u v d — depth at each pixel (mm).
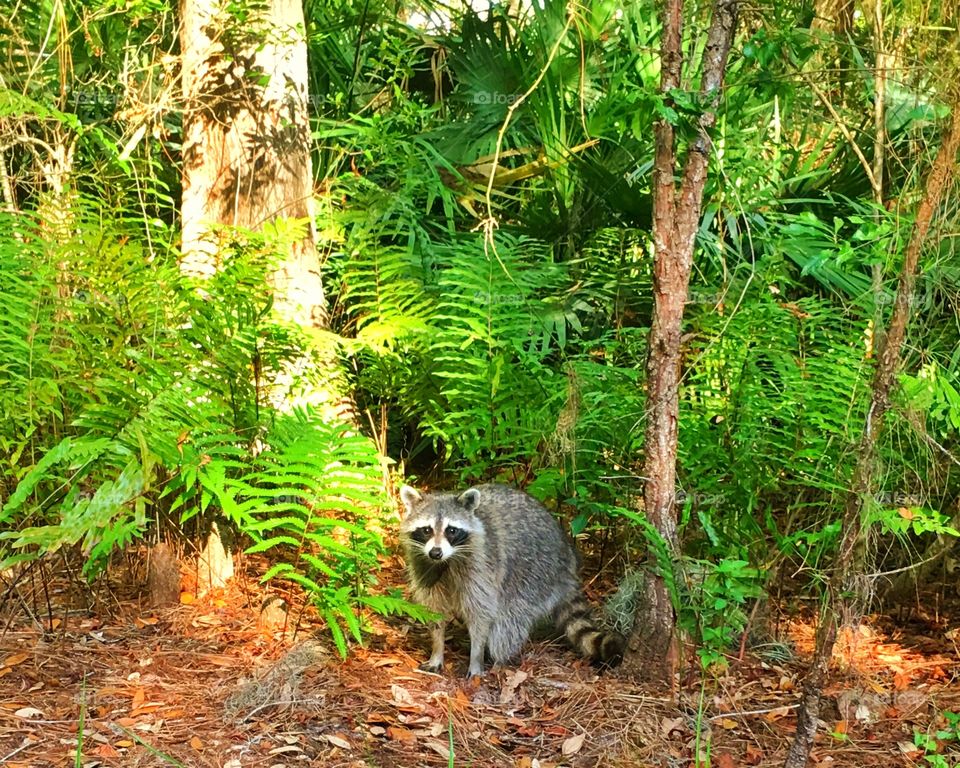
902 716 4148
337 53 7672
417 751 3701
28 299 4641
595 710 4055
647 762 3723
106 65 6668
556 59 6777
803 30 5156
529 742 3850
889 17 5879
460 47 7422
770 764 3732
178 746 3568
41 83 6035
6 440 4391
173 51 6867
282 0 5625
